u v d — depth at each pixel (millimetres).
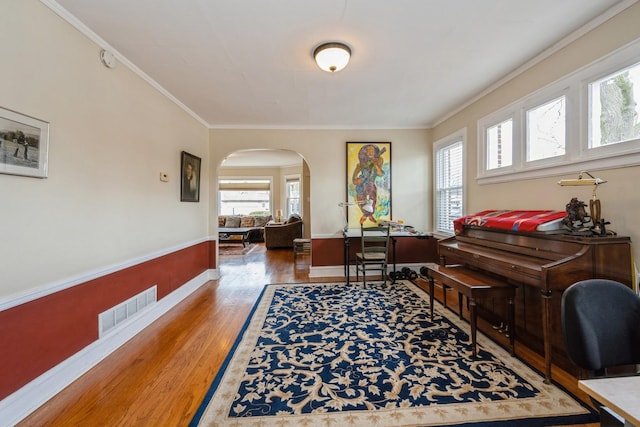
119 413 1587
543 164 2510
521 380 1829
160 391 1773
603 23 1983
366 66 2686
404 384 1812
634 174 1837
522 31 2162
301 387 1796
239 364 2064
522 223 2299
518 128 2797
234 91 3230
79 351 1967
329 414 1562
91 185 2121
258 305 3309
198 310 3170
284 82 3008
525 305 2275
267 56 2482
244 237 8125
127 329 2473
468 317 2893
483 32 2168
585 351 1078
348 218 4680
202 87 3119
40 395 1671
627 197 1878
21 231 1607
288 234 7836
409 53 2459
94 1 1782
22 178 1615
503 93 3002
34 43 1681
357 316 2939
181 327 2723
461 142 3842
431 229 4762
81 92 2029
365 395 1712
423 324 2725
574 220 1993
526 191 2742
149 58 2494
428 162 4746
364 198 4688
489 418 1514
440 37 2229
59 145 1850
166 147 3217
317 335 2520
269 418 1536
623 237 1835
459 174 4000
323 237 4680
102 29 2080
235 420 1523
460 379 1853
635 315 1133
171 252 3299
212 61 2559
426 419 1516
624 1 1835
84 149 2055
